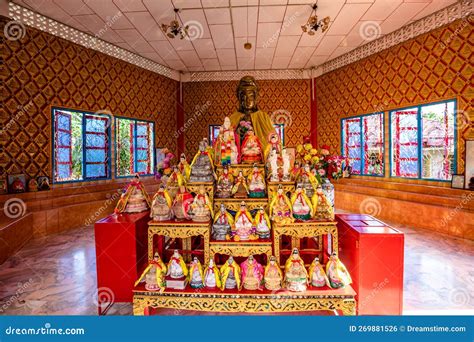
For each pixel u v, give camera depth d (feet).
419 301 9.62
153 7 17.63
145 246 10.18
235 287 8.41
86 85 20.98
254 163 10.56
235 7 17.79
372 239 8.24
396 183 21.02
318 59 27.25
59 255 14.26
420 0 17.02
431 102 18.71
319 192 9.16
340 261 9.12
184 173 10.43
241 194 10.16
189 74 30.96
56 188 19.31
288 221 8.74
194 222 9.05
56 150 19.48
